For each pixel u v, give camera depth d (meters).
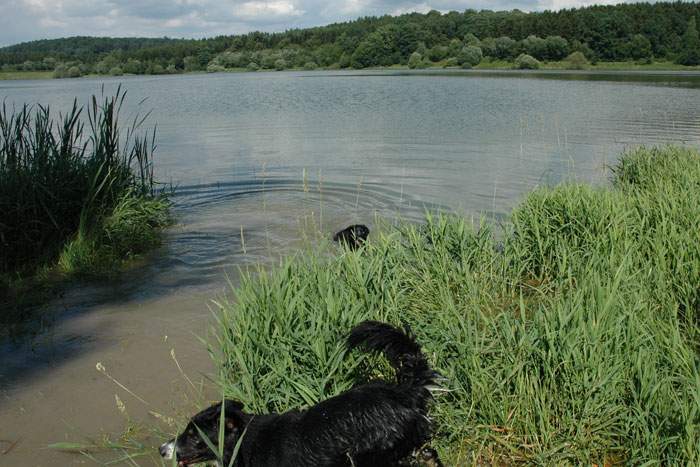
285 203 6.34
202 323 3.66
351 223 5.55
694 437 2.10
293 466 2.08
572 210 4.18
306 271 3.12
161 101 19.36
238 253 4.87
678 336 2.60
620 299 2.86
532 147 9.09
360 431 2.09
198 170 7.99
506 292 3.71
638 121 11.56
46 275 4.51
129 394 2.96
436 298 3.31
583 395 2.38
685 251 3.55
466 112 14.29
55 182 5.11
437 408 2.45
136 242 5.03
